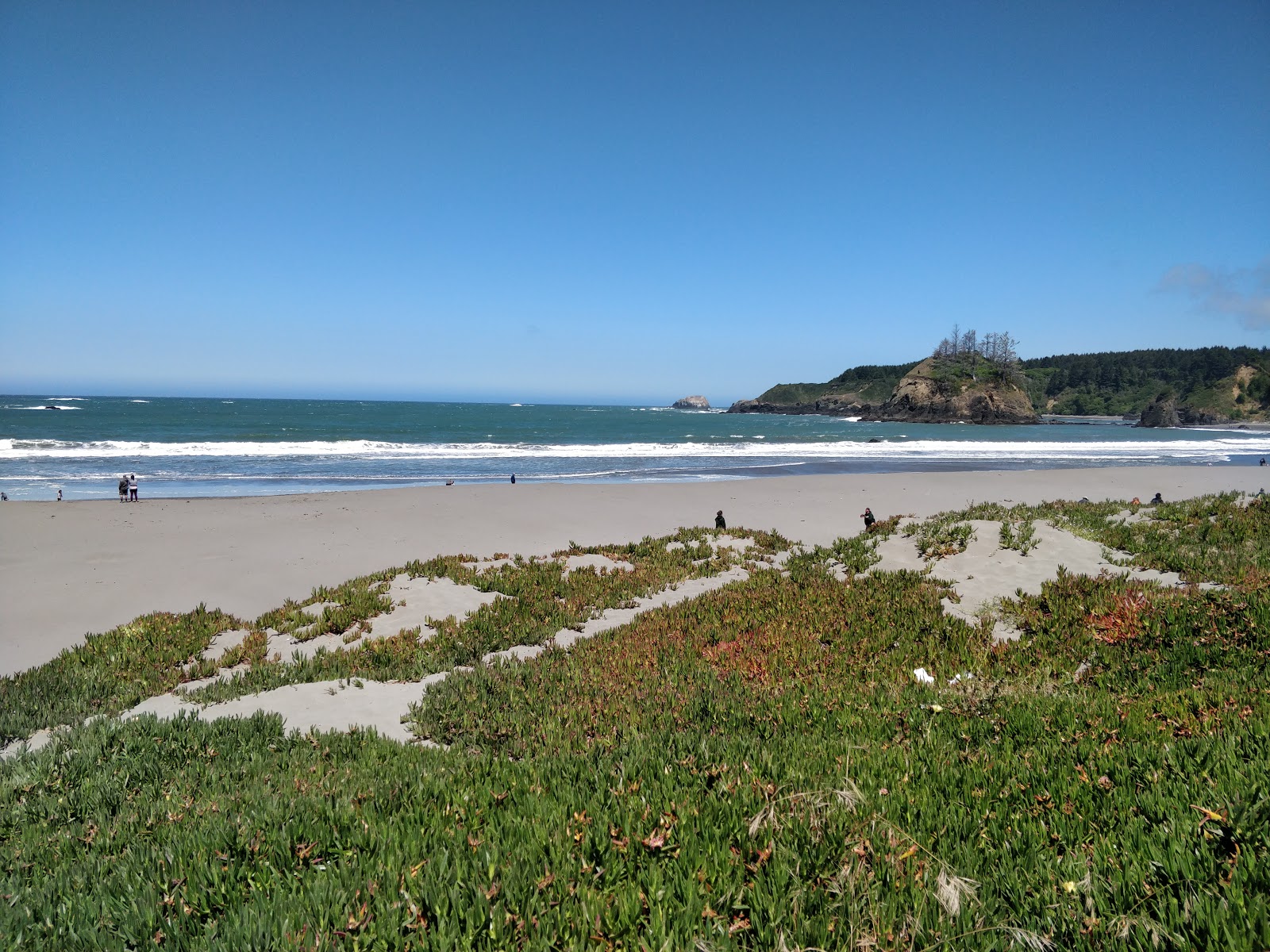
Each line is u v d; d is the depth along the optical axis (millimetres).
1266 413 179375
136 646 12211
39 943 3109
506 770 5250
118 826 5000
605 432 99938
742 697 7863
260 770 6449
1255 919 2641
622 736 6621
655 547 19766
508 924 3012
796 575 14500
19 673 11227
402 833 4039
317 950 2900
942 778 4574
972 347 187250
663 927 2902
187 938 3113
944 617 10617
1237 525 14188
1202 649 7617
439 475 45969
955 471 49031
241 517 27438
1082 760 4668
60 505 28797
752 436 96688
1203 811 3377
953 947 2764
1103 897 2961
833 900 3113
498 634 12461
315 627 13078
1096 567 12719
